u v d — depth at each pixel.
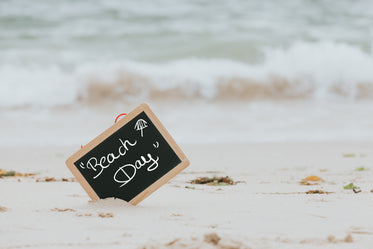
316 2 25.50
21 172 8.59
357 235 3.49
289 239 3.32
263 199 5.24
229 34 21.81
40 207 4.60
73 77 18.06
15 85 17.50
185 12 24.16
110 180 4.69
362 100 17.72
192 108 16.77
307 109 16.91
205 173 8.44
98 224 3.79
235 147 12.54
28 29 21.97
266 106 17.11
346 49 20.23
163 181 4.68
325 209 4.56
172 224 3.83
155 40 21.31
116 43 20.97
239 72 18.88
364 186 6.46
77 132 14.77
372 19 23.94
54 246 3.13
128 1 24.97
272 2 25.42
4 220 3.93
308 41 21.08
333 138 13.96
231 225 3.81
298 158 10.65
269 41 21.06
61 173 8.45
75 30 22.11
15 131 14.55
